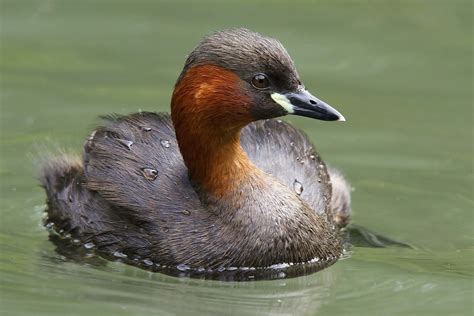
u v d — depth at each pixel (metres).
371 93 20.61
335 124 19.73
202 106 14.82
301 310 14.12
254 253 15.04
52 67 21.19
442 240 16.44
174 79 20.75
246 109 14.75
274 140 16.56
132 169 15.62
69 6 23.44
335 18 23.14
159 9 23.34
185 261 15.07
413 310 14.04
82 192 16.06
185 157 15.27
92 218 15.80
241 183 15.16
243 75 14.64
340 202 17.09
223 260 15.04
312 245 15.28
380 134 19.38
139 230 15.36
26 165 18.23
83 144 17.77
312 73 21.22
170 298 14.38
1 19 22.75
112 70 21.11
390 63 21.59
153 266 15.24
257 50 14.65
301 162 16.36
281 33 22.39
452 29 22.73
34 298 14.19
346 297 14.52
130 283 14.84
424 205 17.45
